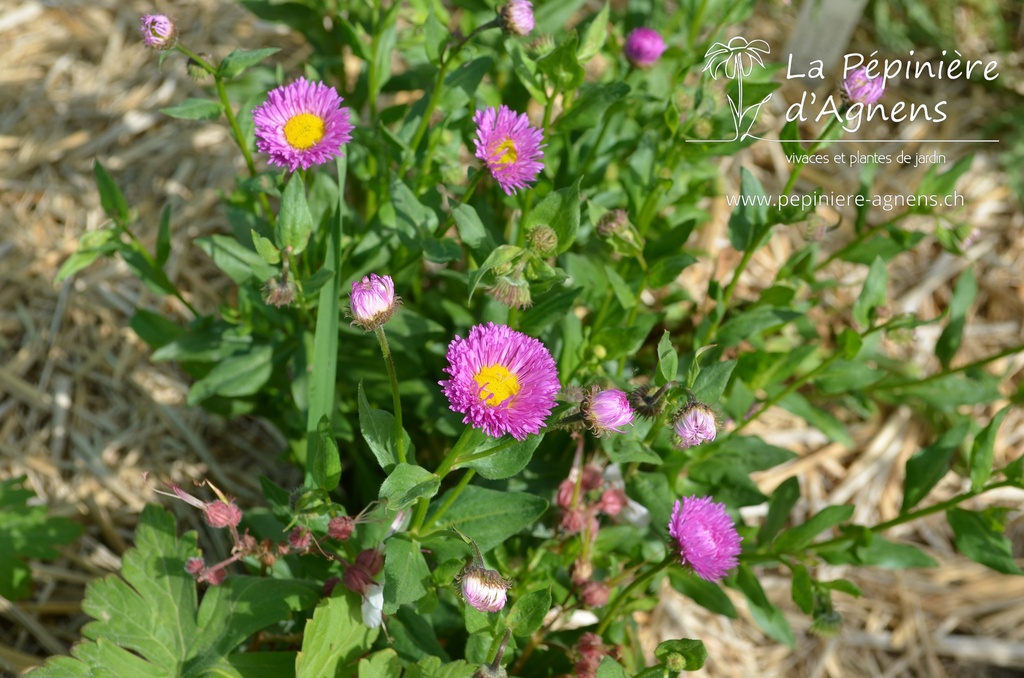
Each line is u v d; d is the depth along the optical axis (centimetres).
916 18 113
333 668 62
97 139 97
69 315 89
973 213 105
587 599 66
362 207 86
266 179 69
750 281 98
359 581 62
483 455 60
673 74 83
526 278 64
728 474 73
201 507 62
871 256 80
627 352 70
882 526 73
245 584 64
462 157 95
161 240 74
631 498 71
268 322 76
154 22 65
